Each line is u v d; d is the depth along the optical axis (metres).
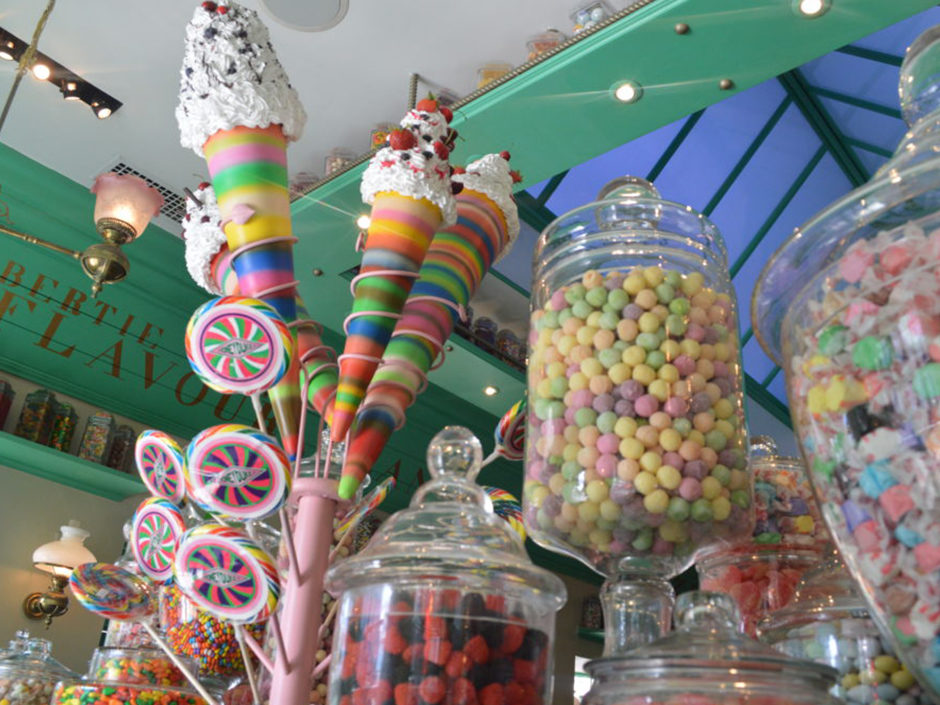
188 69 0.92
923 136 0.61
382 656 0.67
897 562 0.50
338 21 2.91
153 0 2.82
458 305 1.00
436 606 0.67
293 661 0.80
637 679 0.58
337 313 3.92
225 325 0.79
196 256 1.01
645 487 0.78
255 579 0.77
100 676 1.04
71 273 3.54
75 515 3.67
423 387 0.96
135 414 3.88
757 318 0.67
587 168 3.59
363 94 3.21
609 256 0.92
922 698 0.66
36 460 3.45
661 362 0.83
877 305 0.52
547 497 0.83
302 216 3.27
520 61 3.02
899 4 2.30
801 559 0.94
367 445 0.87
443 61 3.06
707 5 2.38
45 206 3.46
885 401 0.50
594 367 0.84
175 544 0.86
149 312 3.73
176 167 3.48
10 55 2.96
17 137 3.33
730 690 0.56
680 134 3.55
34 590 3.49
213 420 4.03
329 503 0.87
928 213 0.52
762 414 4.77
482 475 5.09
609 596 0.83
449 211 0.91
